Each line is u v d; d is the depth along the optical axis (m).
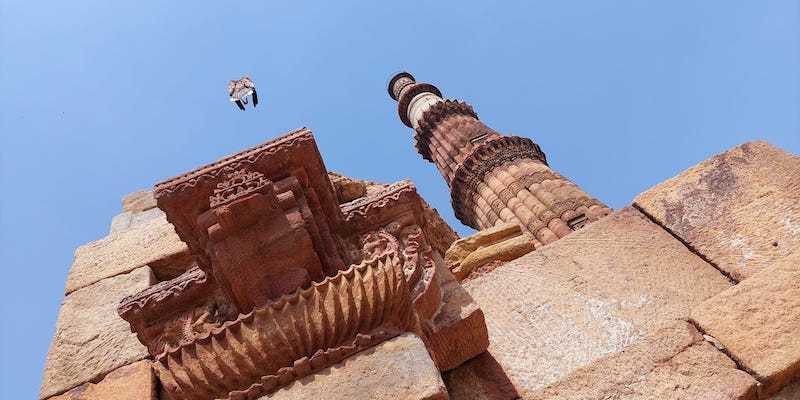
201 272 4.44
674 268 4.85
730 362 3.95
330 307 3.45
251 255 3.76
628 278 4.89
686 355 4.10
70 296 6.40
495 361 4.47
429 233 4.75
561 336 4.57
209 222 3.86
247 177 3.98
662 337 4.28
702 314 4.28
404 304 3.57
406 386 3.09
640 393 3.98
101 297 6.29
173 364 3.42
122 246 7.18
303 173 4.25
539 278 5.16
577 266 5.16
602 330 4.51
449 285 4.44
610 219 5.51
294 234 3.82
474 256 6.30
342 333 3.38
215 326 4.16
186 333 4.17
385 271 3.59
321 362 3.27
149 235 7.27
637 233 5.27
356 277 3.56
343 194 6.88
